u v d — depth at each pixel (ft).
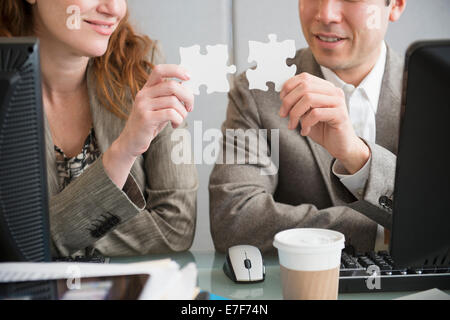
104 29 4.20
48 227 2.58
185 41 6.73
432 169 2.49
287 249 2.52
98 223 3.63
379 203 3.78
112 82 4.64
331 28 4.50
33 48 2.39
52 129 4.63
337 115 3.61
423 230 2.59
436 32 6.26
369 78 4.90
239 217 4.27
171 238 4.32
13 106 2.37
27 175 2.46
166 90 3.48
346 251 3.28
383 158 3.79
